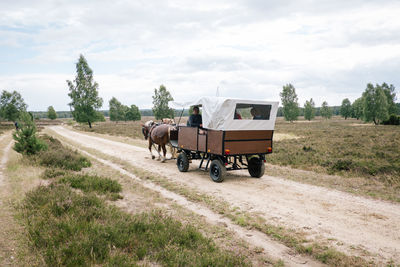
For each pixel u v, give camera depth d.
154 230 4.54
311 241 4.48
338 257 3.89
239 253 3.97
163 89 59.12
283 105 78.12
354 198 6.82
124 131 38.31
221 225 5.20
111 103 83.62
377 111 58.25
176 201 6.73
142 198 6.86
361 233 4.75
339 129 39.44
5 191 6.62
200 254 3.87
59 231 4.16
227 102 7.75
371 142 19.28
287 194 7.24
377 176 9.02
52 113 121.19
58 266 3.23
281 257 4.01
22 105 71.81
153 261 3.66
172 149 12.28
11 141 22.83
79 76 53.94
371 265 3.70
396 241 4.42
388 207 6.10
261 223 5.25
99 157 14.28
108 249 3.77
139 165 11.73
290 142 21.17
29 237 4.04
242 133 8.32
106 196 6.56
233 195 7.16
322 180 8.78
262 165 9.12
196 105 9.58
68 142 22.69
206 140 8.76
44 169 9.45
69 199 5.57
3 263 3.36
